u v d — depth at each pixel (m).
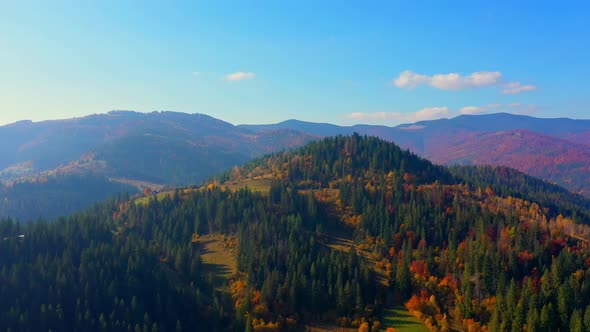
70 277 175.00
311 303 178.62
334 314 177.00
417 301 179.25
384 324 173.62
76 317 159.88
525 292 163.12
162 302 175.50
